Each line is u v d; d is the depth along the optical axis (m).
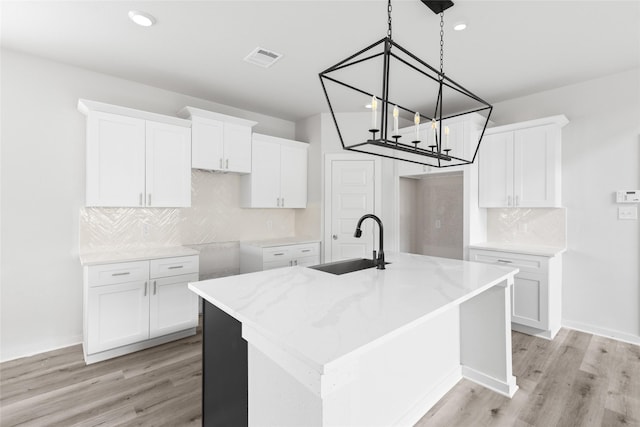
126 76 3.16
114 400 2.09
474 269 2.10
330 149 4.34
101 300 2.63
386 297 1.48
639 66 2.89
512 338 3.09
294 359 0.98
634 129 2.95
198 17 2.20
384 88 1.38
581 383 2.30
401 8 2.07
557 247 3.35
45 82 2.81
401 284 1.71
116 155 2.87
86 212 3.02
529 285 3.10
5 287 2.66
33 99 2.76
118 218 3.21
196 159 3.38
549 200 3.18
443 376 2.22
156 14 2.16
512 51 2.62
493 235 3.81
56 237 2.87
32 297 2.77
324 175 4.35
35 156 2.77
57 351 2.81
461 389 2.25
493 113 3.81
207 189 3.85
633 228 2.97
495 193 3.52
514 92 3.48
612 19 2.17
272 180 4.12
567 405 2.05
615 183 3.05
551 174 3.17
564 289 3.35
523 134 3.34
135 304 2.79
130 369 2.50
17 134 2.70
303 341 1.01
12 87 2.67
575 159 3.26
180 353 2.78
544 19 2.18
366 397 1.64
